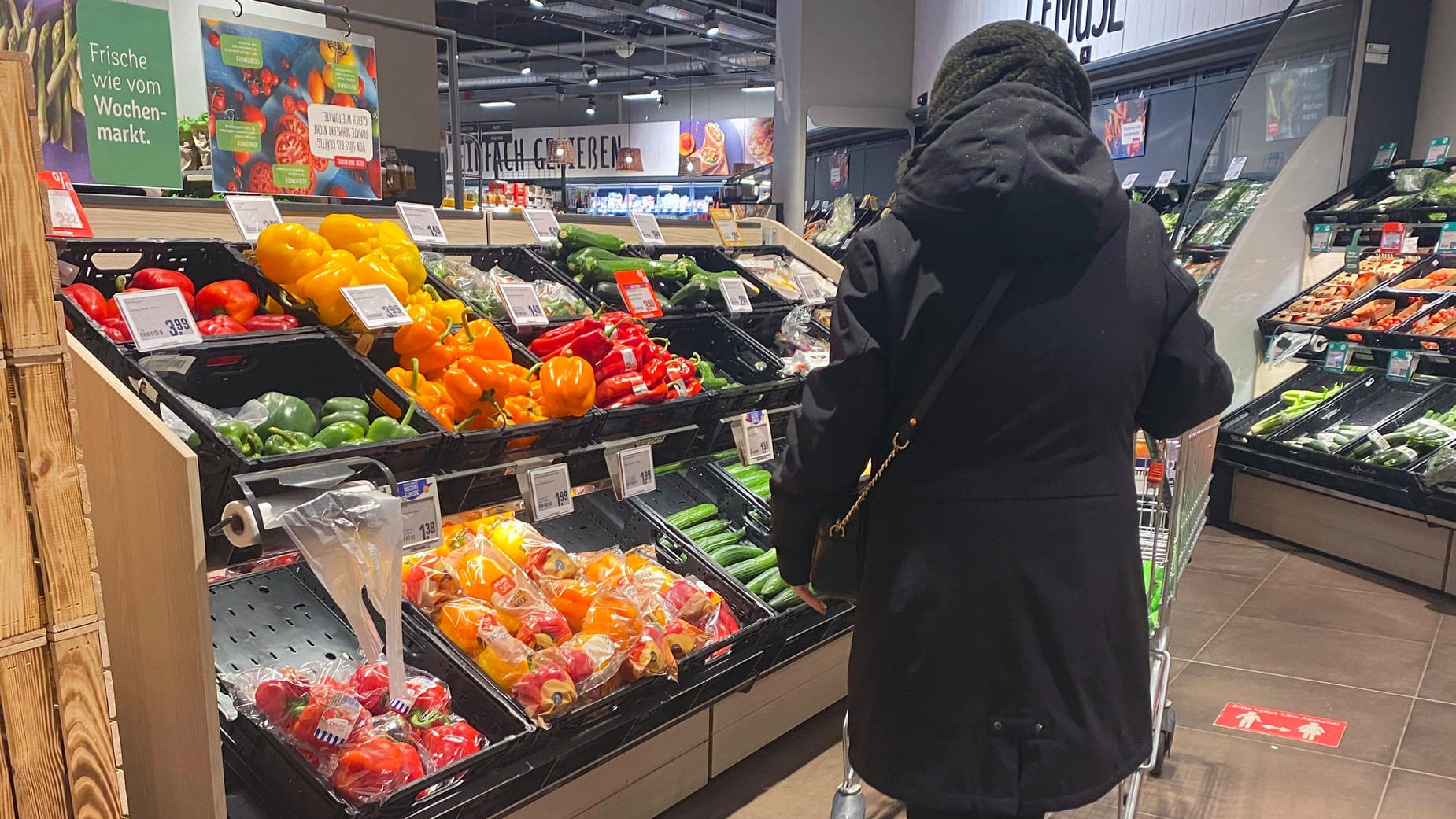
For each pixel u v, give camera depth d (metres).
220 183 2.25
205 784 1.56
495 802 1.95
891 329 1.51
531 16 13.81
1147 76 6.01
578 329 2.42
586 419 2.18
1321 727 3.16
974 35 1.58
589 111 18.08
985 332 1.47
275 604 2.13
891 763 1.57
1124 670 1.56
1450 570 4.24
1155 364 1.59
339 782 1.69
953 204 1.43
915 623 1.53
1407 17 5.38
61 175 1.89
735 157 16.80
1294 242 5.44
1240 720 3.21
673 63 17.38
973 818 1.56
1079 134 1.45
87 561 1.11
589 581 2.45
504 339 2.24
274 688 1.78
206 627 1.50
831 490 1.61
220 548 1.54
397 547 1.61
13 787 1.07
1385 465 4.39
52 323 1.06
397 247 2.26
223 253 2.07
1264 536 5.17
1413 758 2.96
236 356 1.91
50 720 1.10
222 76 2.22
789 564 1.77
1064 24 6.59
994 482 1.49
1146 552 2.62
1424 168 5.17
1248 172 5.00
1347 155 5.48
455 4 14.97
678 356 2.99
